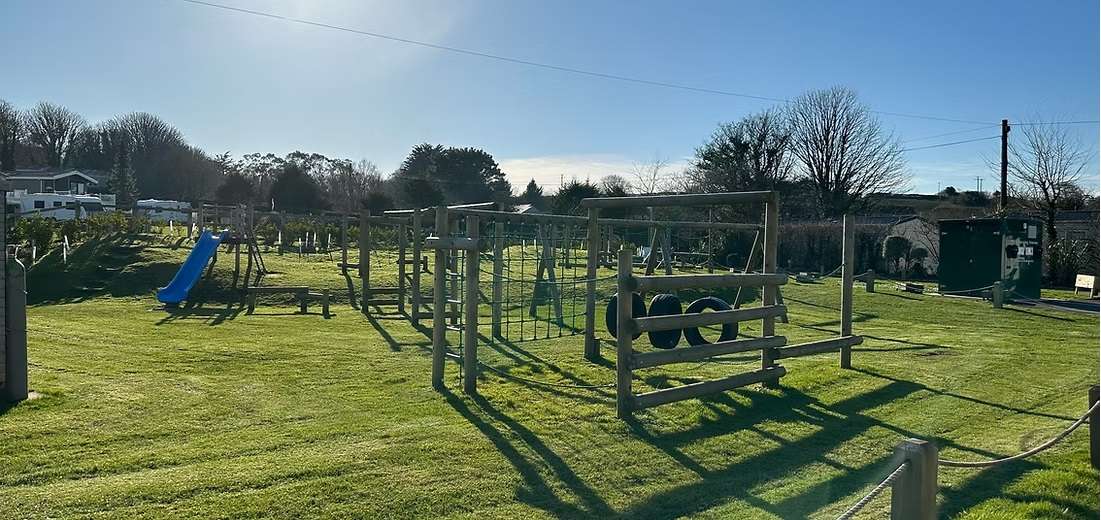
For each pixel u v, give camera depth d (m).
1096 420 6.50
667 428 7.81
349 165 85.56
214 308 18.98
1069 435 7.68
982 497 5.86
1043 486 6.03
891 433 7.78
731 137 54.00
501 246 15.12
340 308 19.55
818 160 53.47
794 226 39.09
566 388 9.67
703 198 10.70
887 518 5.48
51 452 6.67
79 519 5.22
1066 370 11.17
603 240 28.75
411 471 6.33
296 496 5.70
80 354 11.50
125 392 8.97
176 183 88.50
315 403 8.70
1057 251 30.25
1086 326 16.97
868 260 37.34
